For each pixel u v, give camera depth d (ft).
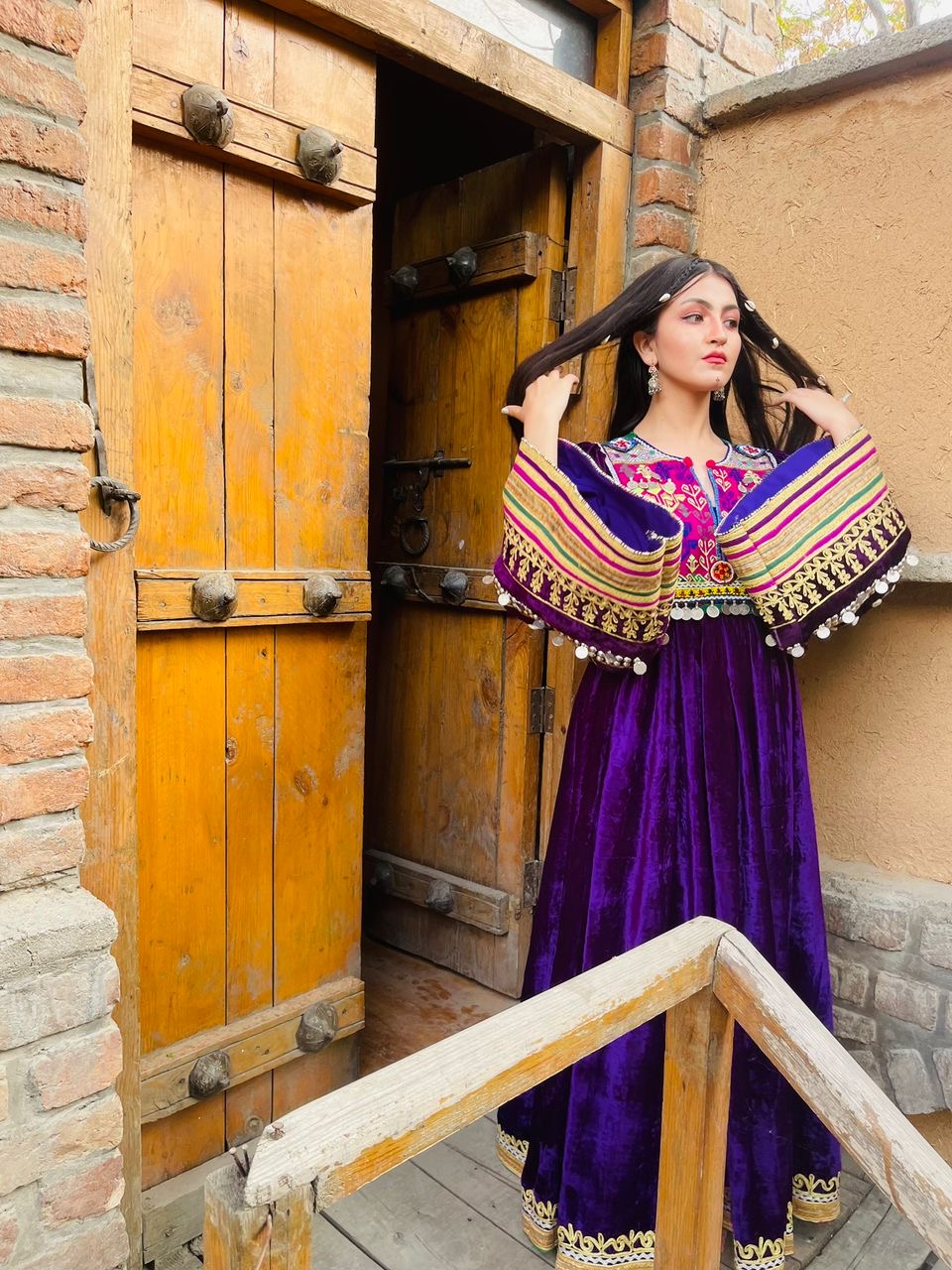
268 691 5.52
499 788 7.47
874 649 6.07
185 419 4.89
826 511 4.68
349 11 4.95
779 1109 4.70
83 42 3.97
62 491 3.74
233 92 4.78
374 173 5.47
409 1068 2.49
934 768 5.88
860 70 5.80
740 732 4.81
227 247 4.96
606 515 4.51
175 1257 5.03
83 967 3.82
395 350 8.00
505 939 7.56
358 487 5.77
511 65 5.77
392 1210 5.35
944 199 5.62
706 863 4.69
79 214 3.67
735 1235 4.66
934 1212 2.73
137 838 4.78
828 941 6.17
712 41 6.85
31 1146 3.80
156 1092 5.12
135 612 4.44
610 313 4.89
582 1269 4.58
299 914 5.87
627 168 6.72
